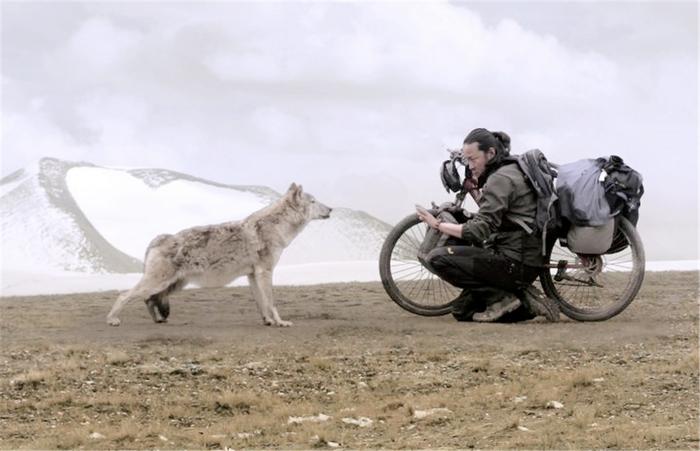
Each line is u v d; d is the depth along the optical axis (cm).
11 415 602
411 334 834
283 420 587
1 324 920
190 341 807
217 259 902
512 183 865
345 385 666
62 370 702
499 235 887
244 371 702
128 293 902
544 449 516
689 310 964
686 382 651
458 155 933
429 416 588
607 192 866
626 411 591
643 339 799
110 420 593
